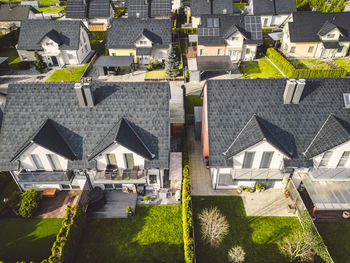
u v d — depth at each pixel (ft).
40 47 173.17
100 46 199.21
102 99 85.20
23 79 165.17
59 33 174.81
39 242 75.72
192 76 159.84
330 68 168.14
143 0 221.87
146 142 82.28
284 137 80.64
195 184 93.40
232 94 84.38
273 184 89.76
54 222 80.89
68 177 83.10
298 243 68.64
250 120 82.23
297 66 173.99
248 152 78.89
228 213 83.10
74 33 174.91
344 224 79.05
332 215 81.82
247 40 177.27
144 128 83.10
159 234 77.30
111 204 85.56
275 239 75.82
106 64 163.53
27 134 82.38
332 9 221.87
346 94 83.30
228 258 71.61
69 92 85.46
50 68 177.78
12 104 84.79
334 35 174.40
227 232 77.77
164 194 88.07
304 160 78.95
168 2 223.92
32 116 83.92
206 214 74.95
